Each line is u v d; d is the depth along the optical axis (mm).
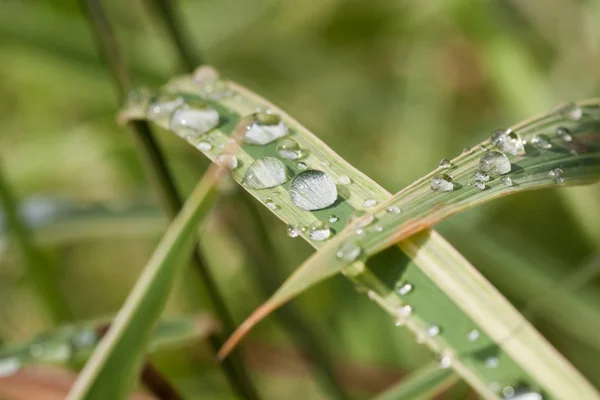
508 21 287
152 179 209
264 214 294
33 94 332
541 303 243
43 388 206
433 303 183
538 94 254
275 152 190
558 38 301
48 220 230
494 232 258
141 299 186
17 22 251
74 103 334
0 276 298
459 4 260
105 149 305
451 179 183
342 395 234
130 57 254
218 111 197
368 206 185
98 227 230
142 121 205
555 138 187
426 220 180
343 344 265
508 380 182
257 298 278
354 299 276
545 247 295
